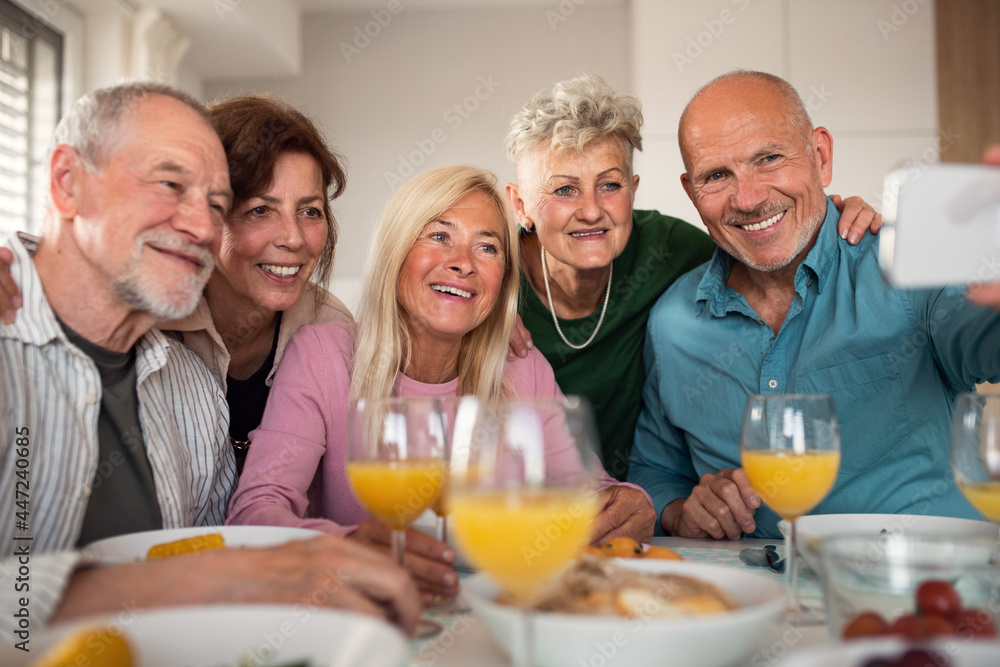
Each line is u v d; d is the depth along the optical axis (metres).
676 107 3.79
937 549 0.61
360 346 1.42
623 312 1.89
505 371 1.59
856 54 3.76
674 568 0.73
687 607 0.60
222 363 1.37
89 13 3.20
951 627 0.51
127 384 1.10
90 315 1.03
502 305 1.53
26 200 2.95
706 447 1.70
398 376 1.47
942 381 1.55
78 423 1.00
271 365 1.60
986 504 0.80
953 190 0.59
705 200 1.61
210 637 0.54
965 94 3.82
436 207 1.40
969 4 3.83
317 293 1.68
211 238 1.04
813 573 0.95
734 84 1.57
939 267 0.60
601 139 1.76
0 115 2.86
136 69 3.30
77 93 3.14
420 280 1.40
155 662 0.53
